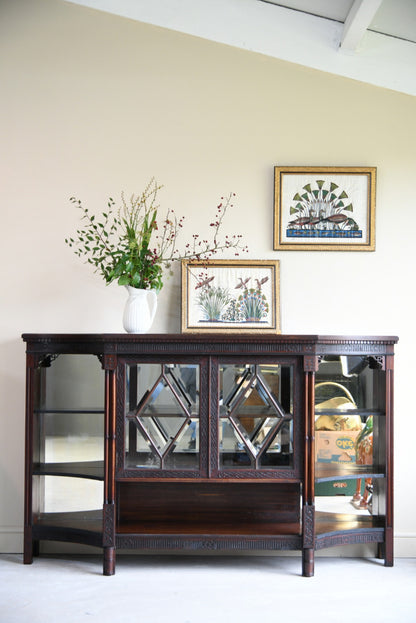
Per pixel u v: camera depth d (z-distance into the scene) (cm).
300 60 339
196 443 300
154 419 301
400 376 341
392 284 343
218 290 340
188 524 312
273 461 299
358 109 346
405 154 345
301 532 302
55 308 343
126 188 346
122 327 343
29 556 315
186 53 349
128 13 346
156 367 301
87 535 304
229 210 346
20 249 344
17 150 346
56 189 346
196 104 348
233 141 347
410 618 256
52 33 349
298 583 294
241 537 298
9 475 340
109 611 261
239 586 290
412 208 344
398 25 326
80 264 344
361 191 342
